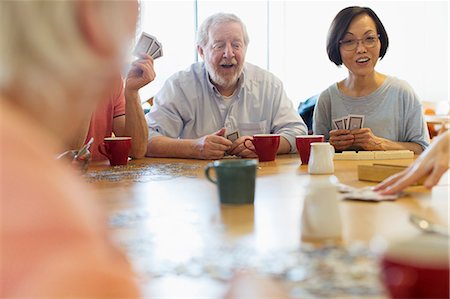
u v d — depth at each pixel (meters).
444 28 6.86
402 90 2.88
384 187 1.35
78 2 0.53
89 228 0.49
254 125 2.98
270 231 0.97
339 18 2.92
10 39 0.52
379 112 2.91
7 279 0.43
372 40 2.88
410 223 0.99
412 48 6.84
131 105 2.48
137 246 0.87
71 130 0.59
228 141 2.39
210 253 0.82
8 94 0.54
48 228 0.45
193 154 2.41
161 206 1.24
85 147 1.84
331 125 3.05
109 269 0.48
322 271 0.70
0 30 0.52
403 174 1.36
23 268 0.44
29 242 0.44
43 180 0.47
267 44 6.55
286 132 2.77
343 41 2.91
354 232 0.94
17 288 0.43
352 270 0.70
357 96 2.97
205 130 2.99
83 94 0.56
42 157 0.50
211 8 6.19
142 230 0.99
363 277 0.67
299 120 2.92
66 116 0.57
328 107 3.06
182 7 6.02
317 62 6.64
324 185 0.93
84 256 0.46
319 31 6.61
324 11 6.59
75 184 0.52
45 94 0.54
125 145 2.15
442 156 1.28
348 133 2.52
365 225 0.99
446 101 6.69
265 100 3.00
